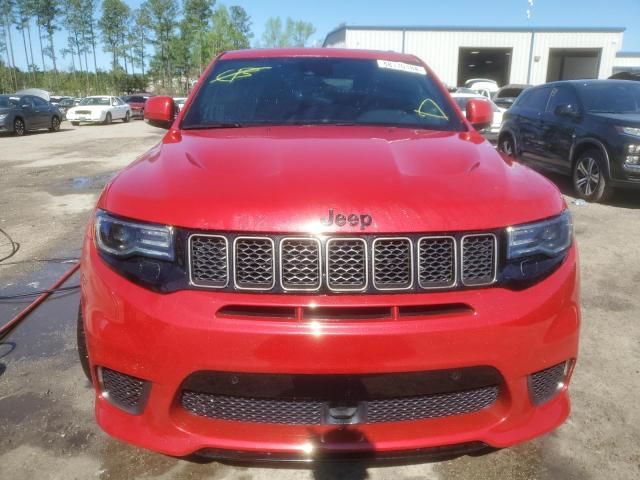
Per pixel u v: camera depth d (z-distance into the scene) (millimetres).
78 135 19906
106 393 1952
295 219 1721
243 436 1802
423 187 1855
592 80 8203
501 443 1850
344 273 1729
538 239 1864
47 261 4867
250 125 2846
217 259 1752
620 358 3117
